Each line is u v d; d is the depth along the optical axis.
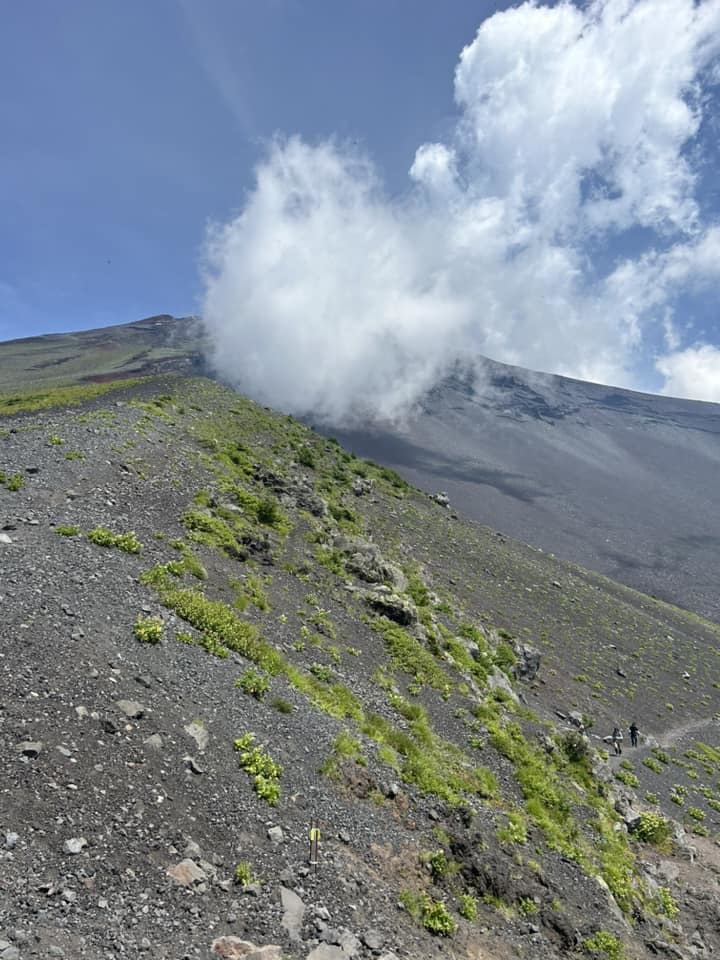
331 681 20.75
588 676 52.38
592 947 13.97
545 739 26.80
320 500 43.44
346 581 32.09
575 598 76.81
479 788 19.05
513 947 12.45
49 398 59.75
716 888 22.69
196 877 9.28
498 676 32.59
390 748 17.72
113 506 24.75
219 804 11.07
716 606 162.62
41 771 9.64
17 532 18.41
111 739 11.09
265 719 14.83
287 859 10.70
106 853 8.89
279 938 8.99
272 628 22.47
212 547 26.05
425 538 64.44
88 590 16.28
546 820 18.98
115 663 13.30
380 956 9.56
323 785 13.66
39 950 7.06
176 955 7.91
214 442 43.91
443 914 11.67
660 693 56.16
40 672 11.78
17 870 7.96
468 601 53.34
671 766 39.91
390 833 13.41
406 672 25.77
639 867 21.22
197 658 15.74
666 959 15.63
